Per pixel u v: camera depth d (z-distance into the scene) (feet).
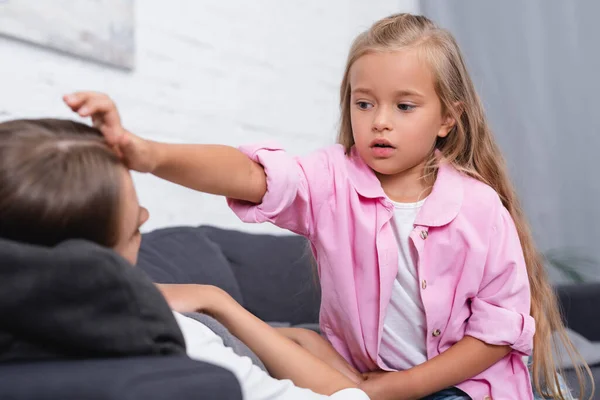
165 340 1.97
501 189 4.29
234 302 3.43
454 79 3.93
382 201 3.86
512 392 3.93
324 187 3.86
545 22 11.27
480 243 3.81
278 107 9.30
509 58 11.29
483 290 3.88
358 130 3.81
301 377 3.20
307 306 7.12
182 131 7.84
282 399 2.60
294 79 9.58
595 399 5.84
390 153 3.75
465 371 3.75
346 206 3.88
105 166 2.05
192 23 8.00
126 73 7.17
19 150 1.97
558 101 11.19
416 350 3.96
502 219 3.91
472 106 4.13
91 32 6.68
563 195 11.13
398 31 3.85
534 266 4.40
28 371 1.73
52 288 1.78
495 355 3.82
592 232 10.99
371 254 3.84
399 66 3.71
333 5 10.32
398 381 3.67
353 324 3.91
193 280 6.07
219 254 6.54
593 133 11.04
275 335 3.33
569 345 4.89
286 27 9.45
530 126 11.20
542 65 11.24
